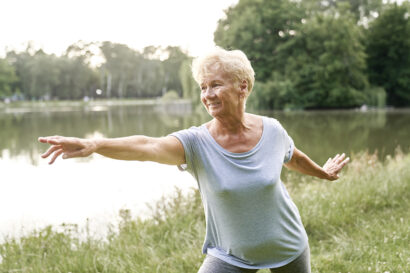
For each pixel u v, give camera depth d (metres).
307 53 35.91
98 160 10.10
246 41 35.38
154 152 1.67
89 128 20.30
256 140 1.83
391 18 37.69
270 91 32.69
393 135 15.12
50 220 5.54
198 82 1.81
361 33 36.59
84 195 6.83
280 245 1.84
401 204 4.95
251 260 1.84
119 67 89.38
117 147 1.55
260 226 1.79
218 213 1.82
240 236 1.80
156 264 3.32
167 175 7.96
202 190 1.87
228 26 37.88
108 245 3.84
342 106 35.28
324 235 4.08
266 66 35.97
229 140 1.81
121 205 6.07
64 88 80.75
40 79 77.00
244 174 1.76
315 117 25.52
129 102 76.06
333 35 34.34
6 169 9.58
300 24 35.09
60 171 9.07
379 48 38.41
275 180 1.78
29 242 4.04
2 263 3.66
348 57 34.88
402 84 37.34
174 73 84.94
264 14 35.16
